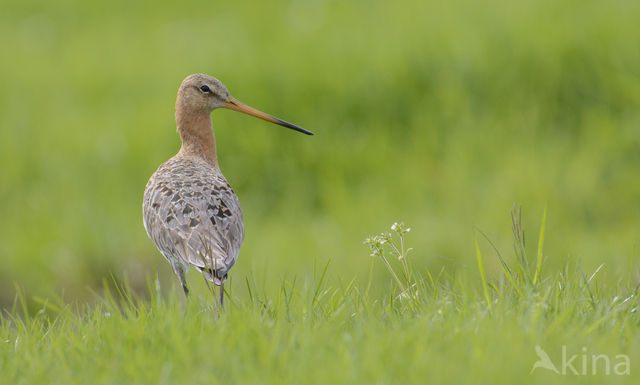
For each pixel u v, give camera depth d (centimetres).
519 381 571
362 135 1639
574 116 1594
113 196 1636
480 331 643
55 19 2758
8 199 1703
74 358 664
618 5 1700
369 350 611
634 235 1327
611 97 1573
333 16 2077
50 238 1534
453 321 671
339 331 673
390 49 1750
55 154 1803
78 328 754
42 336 764
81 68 2262
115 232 1517
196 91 1038
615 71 1588
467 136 1552
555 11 1716
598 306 709
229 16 2497
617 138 1513
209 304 859
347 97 1686
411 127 1644
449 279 856
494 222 1381
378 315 720
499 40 1677
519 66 1641
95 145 1791
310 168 1619
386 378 576
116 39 2484
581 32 1641
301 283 982
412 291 786
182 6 2745
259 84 1708
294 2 2361
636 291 742
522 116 1564
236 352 630
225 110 1686
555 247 1317
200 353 632
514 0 1772
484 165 1514
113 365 633
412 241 1345
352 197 1527
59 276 1462
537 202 1409
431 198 1488
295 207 1542
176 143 1728
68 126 1909
